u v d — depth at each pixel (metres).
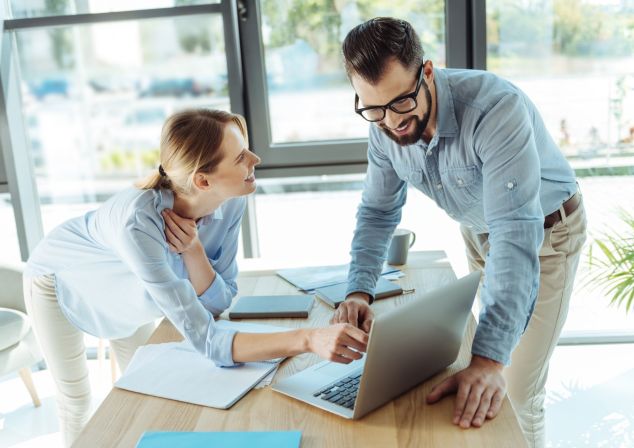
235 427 1.21
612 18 2.73
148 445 1.14
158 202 1.56
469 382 1.28
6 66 2.98
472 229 1.96
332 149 2.96
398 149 1.73
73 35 2.99
